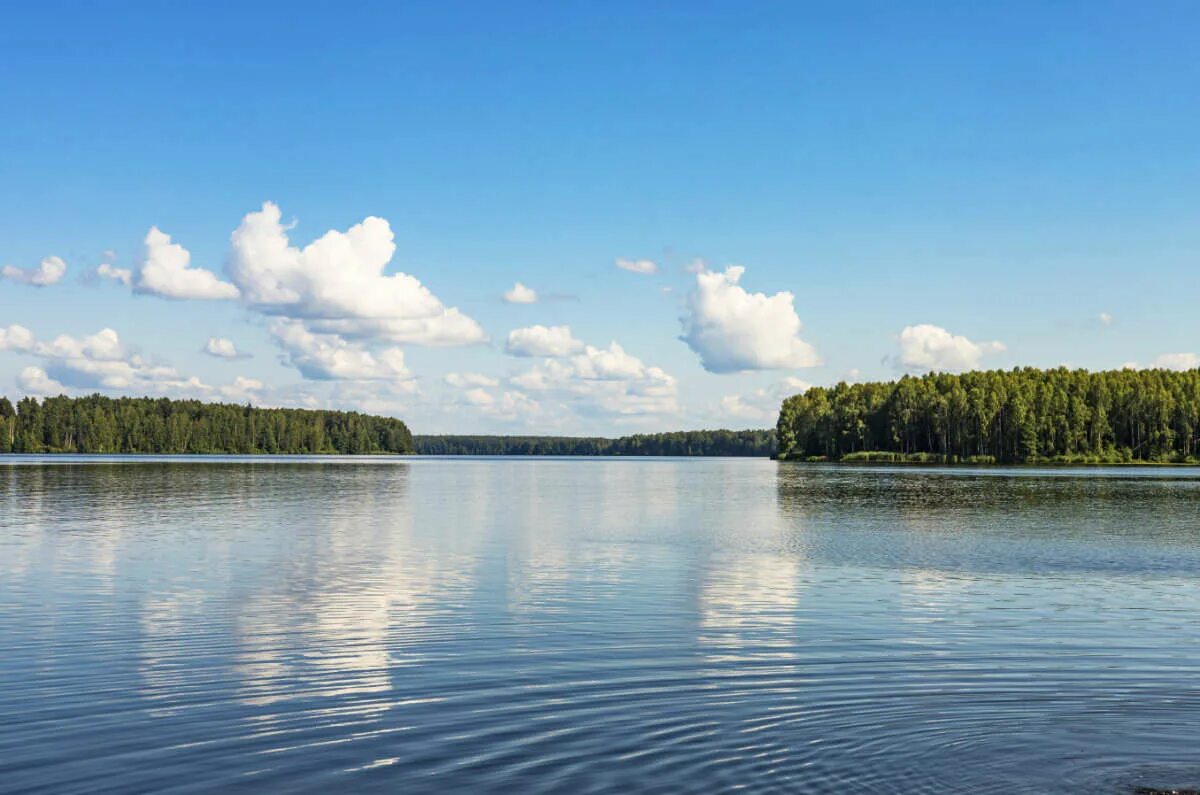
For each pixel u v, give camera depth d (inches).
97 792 529.0
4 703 708.0
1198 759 578.9
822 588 1275.8
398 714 679.1
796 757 584.1
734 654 873.5
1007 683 772.0
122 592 1213.7
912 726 650.2
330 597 1184.2
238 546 1727.4
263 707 697.6
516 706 700.0
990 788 527.8
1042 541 1875.0
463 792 526.3
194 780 547.5
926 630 986.7
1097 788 528.1
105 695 729.6
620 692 738.8
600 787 532.4
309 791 530.0
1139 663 842.8
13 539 1819.6
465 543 1822.1
